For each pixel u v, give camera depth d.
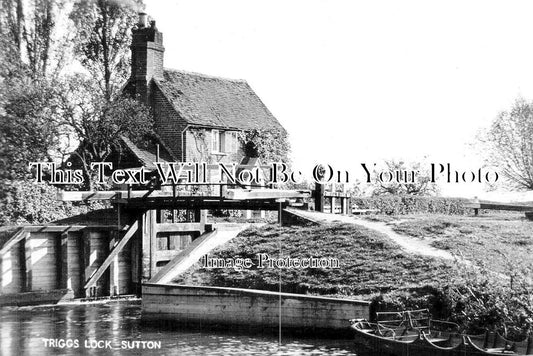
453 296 26.47
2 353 26.48
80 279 38.16
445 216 42.75
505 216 45.78
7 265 35.53
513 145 45.72
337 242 33.78
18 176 43.84
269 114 61.19
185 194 43.69
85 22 52.09
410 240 34.66
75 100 47.56
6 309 35.25
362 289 29.27
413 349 23.41
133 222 39.38
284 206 37.34
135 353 26.16
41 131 45.41
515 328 24.05
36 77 46.91
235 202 37.72
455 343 24.03
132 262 39.72
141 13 54.25
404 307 26.80
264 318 28.94
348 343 27.03
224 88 59.91
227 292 29.81
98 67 53.12
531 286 25.55
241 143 57.84
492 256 31.66
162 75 55.41
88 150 48.81
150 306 31.41
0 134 44.25
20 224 39.19
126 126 50.22
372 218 39.06
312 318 28.05
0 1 47.56
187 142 53.53
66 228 37.50
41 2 49.50
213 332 29.91
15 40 48.00
